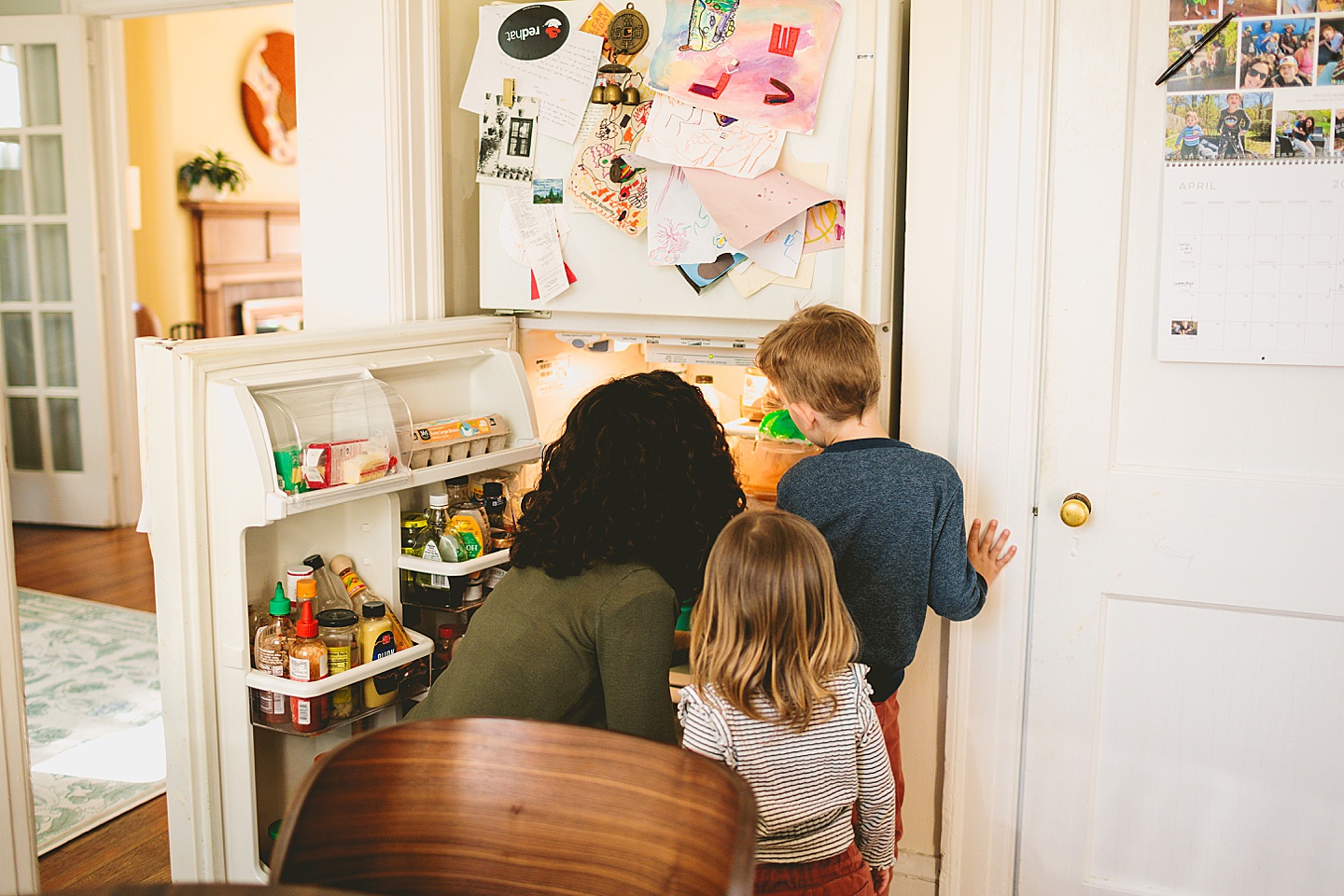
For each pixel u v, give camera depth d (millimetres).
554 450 1453
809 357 1627
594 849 948
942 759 2127
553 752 975
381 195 2168
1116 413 1925
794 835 1317
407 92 2150
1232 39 1773
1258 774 1936
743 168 1971
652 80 2033
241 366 1697
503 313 2328
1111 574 1955
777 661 1276
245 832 1780
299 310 6469
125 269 4953
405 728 991
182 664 1723
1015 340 1938
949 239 1961
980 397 1975
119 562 4461
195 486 1665
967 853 2100
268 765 1947
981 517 2000
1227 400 1859
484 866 971
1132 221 1869
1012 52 1873
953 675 2055
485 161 2211
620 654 1344
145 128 5410
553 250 2182
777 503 1698
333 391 1790
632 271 2131
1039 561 1995
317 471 1677
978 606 1672
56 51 4711
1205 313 1838
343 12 2139
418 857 972
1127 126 1847
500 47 2168
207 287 5844
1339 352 1783
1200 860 1990
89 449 4957
